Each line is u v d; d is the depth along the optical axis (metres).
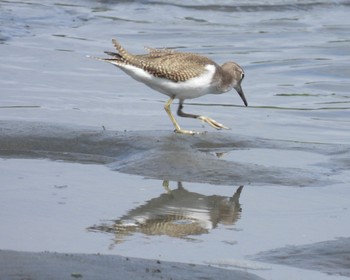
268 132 17.41
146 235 11.27
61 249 10.62
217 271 9.66
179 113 16.58
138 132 15.77
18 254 9.73
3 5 26.78
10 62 21.89
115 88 20.39
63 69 21.64
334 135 17.31
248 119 18.41
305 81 21.64
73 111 18.27
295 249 10.73
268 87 21.09
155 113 18.53
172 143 15.12
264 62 23.20
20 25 25.19
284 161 15.02
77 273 9.20
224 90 16.86
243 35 26.08
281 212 12.47
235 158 15.07
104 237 11.13
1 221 11.66
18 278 8.98
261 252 10.71
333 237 11.38
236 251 10.76
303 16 28.59
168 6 28.58
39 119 17.48
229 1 29.22
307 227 11.78
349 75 22.20
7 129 15.75
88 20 26.55
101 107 18.75
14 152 15.18
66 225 11.57
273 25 27.44
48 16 26.34
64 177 13.92
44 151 15.25
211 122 16.44
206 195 13.18
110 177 13.95
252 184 13.74
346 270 10.12
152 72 15.66
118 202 12.71
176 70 15.62
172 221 11.93
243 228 11.71
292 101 20.03
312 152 15.62
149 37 25.22
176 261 10.22
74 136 15.57
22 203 12.50
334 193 13.37
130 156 14.84
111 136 15.52
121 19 26.98
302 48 24.80
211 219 12.09
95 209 12.34
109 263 9.64
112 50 23.50
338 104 19.80
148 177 13.95
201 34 25.91
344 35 26.42
